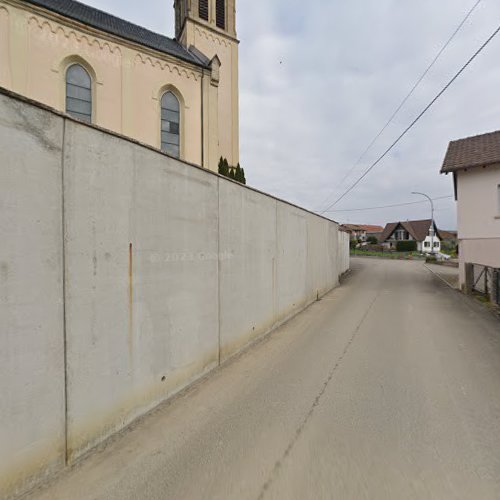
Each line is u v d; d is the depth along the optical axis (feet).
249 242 18.90
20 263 7.02
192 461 8.61
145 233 10.89
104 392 9.30
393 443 9.42
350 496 7.38
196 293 13.76
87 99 33.17
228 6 54.95
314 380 14.02
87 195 8.72
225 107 54.34
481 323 24.71
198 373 13.93
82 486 7.63
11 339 6.85
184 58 38.83
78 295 8.46
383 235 213.05
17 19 28.73
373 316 27.14
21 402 7.07
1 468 6.70
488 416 10.96
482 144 48.47
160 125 37.88
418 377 14.34
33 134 7.31
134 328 10.44
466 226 46.39
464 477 7.98
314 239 34.22
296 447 9.25
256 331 19.81
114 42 34.01
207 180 14.56
